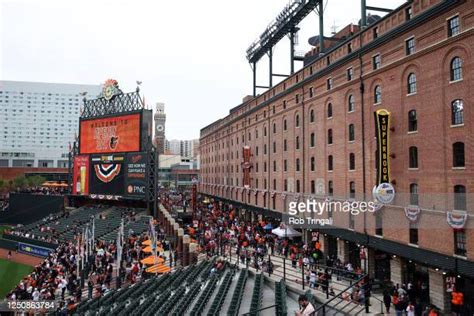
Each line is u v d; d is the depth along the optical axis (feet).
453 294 76.02
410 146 92.48
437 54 84.69
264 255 110.22
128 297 88.89
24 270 168.76
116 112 217.77
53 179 410.52
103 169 219.41
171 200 282.56
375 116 97.66
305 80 145.38
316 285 82.17
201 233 145.89
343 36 146.30
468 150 76.69
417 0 91.30
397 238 94.79
